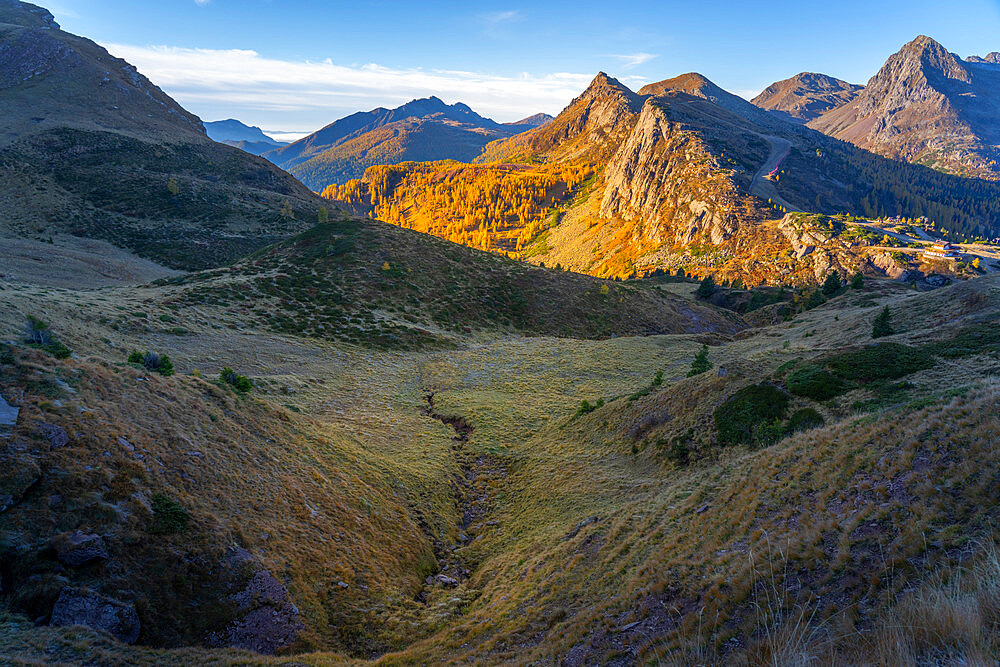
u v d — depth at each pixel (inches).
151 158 7544.3
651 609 513.0
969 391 642.2
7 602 546.3
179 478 782.5
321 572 801.6
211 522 741.9
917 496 457.1
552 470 1371.8
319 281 3599.9
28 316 1535.4
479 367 2755.9
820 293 4729.3
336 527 923.4
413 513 1155.3
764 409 1142.3
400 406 2042.3
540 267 5182.1
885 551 394.6
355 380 2249.0
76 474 669.3
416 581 924.6
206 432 938.1
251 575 709.9
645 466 1209.4
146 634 594.6
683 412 1326.3
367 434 1599.4
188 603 642.8
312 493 974.4
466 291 4180.6
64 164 6530.5
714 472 900.0
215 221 6240.2
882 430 644.7
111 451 735.1
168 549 671.8
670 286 7445.9
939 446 529.3
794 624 350.3
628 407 1545.3
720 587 473.1
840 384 1130.0
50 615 550.9
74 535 609.3
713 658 359.3
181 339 2127.2
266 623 674.8
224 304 2834.6
